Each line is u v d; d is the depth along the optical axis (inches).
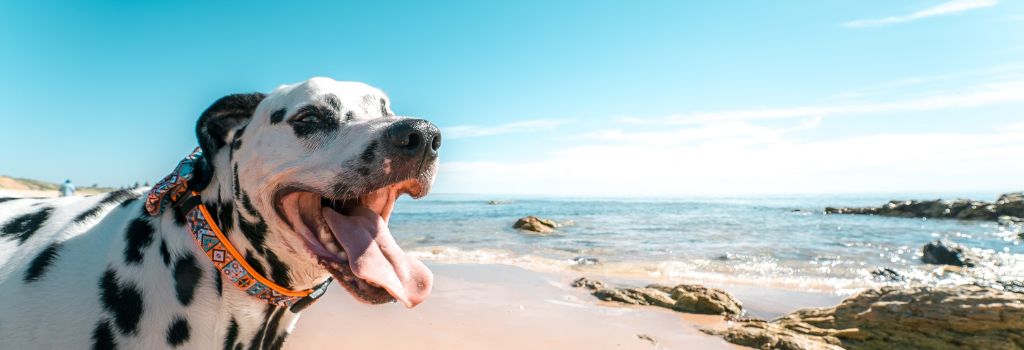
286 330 23.3
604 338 49.2
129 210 22.9
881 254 116.3
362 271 19.6
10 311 18.6
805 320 55.5
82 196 25.2
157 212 21.0
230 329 20.1
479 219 233.9
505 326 51.4
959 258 103.0
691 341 49.3
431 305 58.2
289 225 20.5
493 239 143.8
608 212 312.3
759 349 47.6
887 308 51.9
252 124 21.2
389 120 21.0
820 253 116.3
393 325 49.5
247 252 20.2
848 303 55.7
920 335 48.6
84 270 20.1
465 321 52.3
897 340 48.8
